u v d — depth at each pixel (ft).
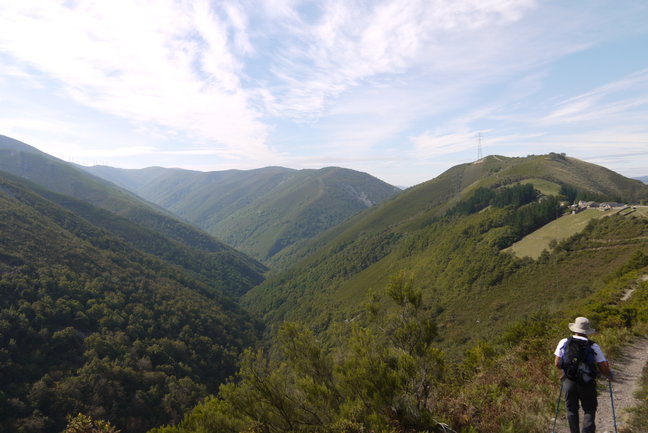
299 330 22.63
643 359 29.19
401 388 18.22
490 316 177.06
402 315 21.02
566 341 16.31
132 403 159.74
